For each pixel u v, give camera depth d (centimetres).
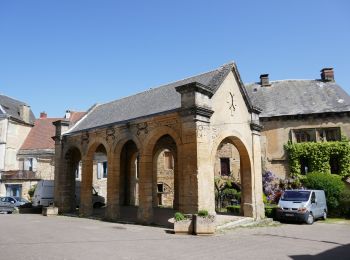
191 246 973
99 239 1084
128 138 1645
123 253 861
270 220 1662
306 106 2733
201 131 1331
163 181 2973
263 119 2767
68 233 1212
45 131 3631
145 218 1491
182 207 1324
